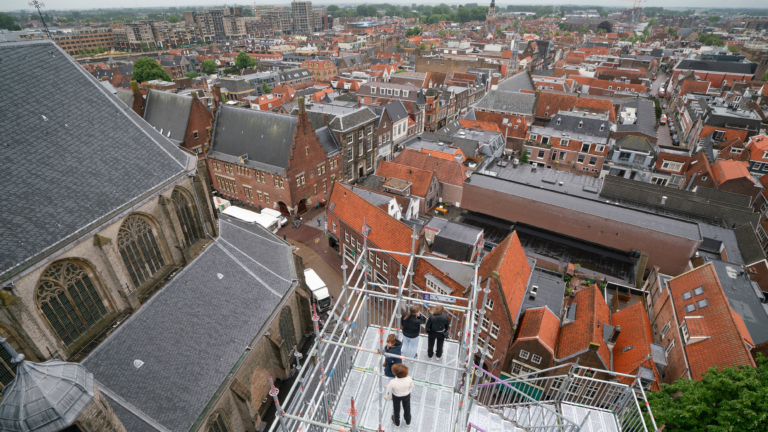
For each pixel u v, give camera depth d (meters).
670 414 24.39
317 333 14.39
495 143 90.56
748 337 34.44
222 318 31.39
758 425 22.08
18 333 22.08
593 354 34.38
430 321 16.05
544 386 36.97
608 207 58.88
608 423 21.11
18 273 21.25
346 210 55.91
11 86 24.72
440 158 74.75
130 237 29.03
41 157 24.53
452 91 127.12
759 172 86.62
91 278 26.34
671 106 161.38
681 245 51.41
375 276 52.09
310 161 70.69
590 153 87.06
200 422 25.75
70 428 16.92
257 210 74.56
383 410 15.02
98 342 26.16
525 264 44.06
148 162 30.42
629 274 52.59
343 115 79.19
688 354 34.62
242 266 35.78
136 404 24.34
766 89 142.00
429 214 70.19
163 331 28.36
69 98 27.58
